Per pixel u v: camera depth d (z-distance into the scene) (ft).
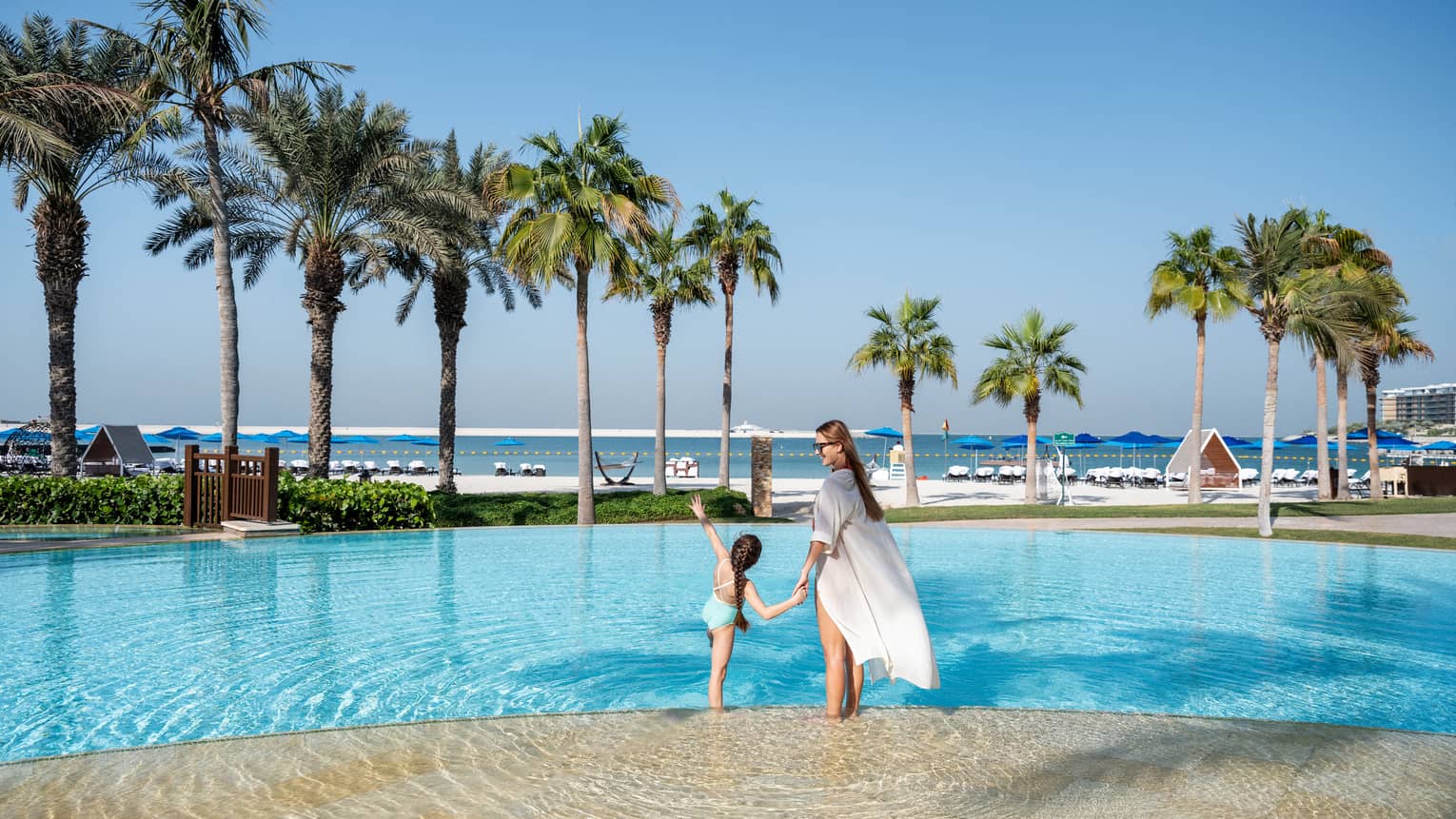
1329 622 29.04
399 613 29.04
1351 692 20.68
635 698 19.95
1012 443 144.87
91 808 10.47
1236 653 24.64
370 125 68.23
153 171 63.67
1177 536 54.60
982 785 11.41
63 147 49.44
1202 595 34.24
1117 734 13.66
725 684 21.15
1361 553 47.01
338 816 10.26
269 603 30.09
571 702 19.60
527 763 12.15
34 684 20.10
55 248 60.75
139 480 53.11
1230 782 11.56
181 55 56.49
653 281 90.02
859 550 14.32
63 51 61.26
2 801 10.64
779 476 179.11
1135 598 33.40
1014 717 14.57
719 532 56.29
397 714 18.43
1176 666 23.07
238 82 57.98
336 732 13.46
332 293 71.05
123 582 33.47
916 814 10.41
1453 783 11.59
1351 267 73.61
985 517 68.18
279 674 21.30
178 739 16.52
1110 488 126.72
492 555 43.96
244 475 49.32
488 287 91.71
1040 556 46.50
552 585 34.99
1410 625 28.45
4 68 57.52
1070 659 23.86
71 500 51.44
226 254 57.72
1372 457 93.35
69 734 16.74
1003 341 93.25
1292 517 68.13
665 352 90.53
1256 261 58.44
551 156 63.16
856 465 14.57
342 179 69.31
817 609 14.69
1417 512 71.67
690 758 12.41
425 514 55.72
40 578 34.12
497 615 28.89
